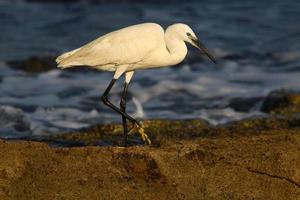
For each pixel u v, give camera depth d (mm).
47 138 14203
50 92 19984
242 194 9930
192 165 10023
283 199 10039
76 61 11750
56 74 22656
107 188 9648
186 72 22438
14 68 23406
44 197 9516
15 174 9695
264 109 17359
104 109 18109
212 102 18547
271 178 10133
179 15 31750
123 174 9797
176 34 11961
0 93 19797
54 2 35719
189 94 19438
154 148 10219
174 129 14758
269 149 10438
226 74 22062
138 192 9656
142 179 9789
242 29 28750
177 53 12008
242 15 31219
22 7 34094
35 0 35875
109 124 14578
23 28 29188
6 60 24109
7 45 26359
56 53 25109
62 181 9664
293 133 11195
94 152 9953
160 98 19141
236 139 10742
